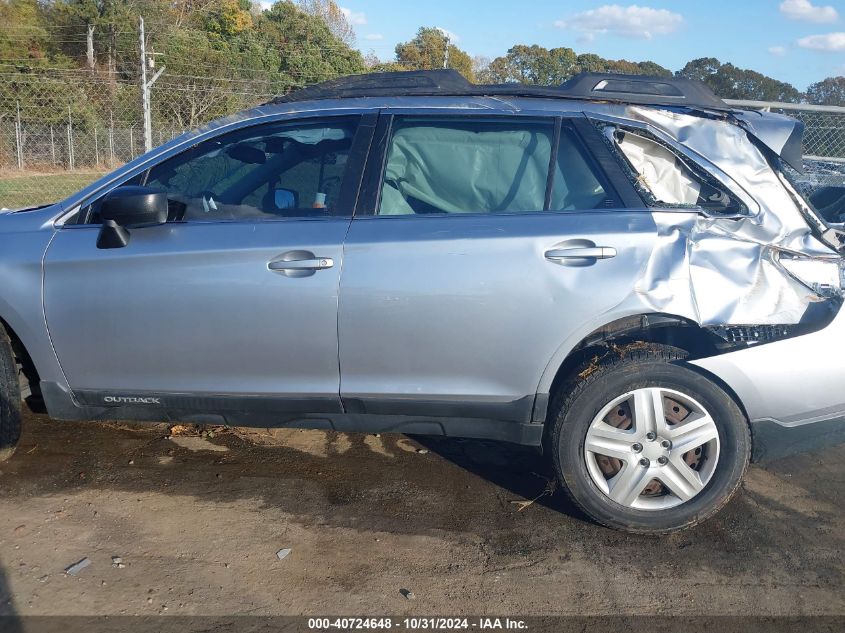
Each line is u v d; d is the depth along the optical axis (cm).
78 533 314
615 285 305
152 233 327
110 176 345
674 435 316
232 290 317
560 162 330
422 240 313
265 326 318
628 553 317
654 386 313
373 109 342
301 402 327
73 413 344
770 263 317
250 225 326
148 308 322
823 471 390
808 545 324
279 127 344
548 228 313
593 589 294
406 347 315
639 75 362
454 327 311
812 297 315
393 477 373
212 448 394
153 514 331
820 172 658
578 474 320
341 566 302
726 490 318
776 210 330
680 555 316
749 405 313
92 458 377
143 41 923
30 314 330
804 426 317
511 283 307
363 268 312
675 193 336
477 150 334
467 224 318
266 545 313
